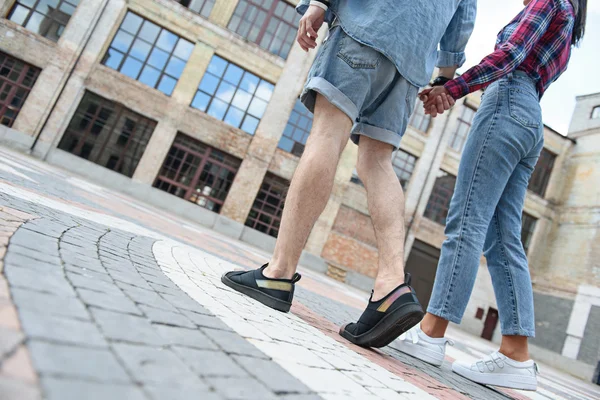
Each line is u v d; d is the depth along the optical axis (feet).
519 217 5.92
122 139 36.40
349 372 2.56
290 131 40.75
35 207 4.33
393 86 4.51
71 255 2.71
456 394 3.69
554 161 45.73
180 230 15.20
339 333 4.35
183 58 38.24
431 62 4.68
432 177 43.19
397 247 4.21
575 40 6.25
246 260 13.07
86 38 35.40
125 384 1.26
